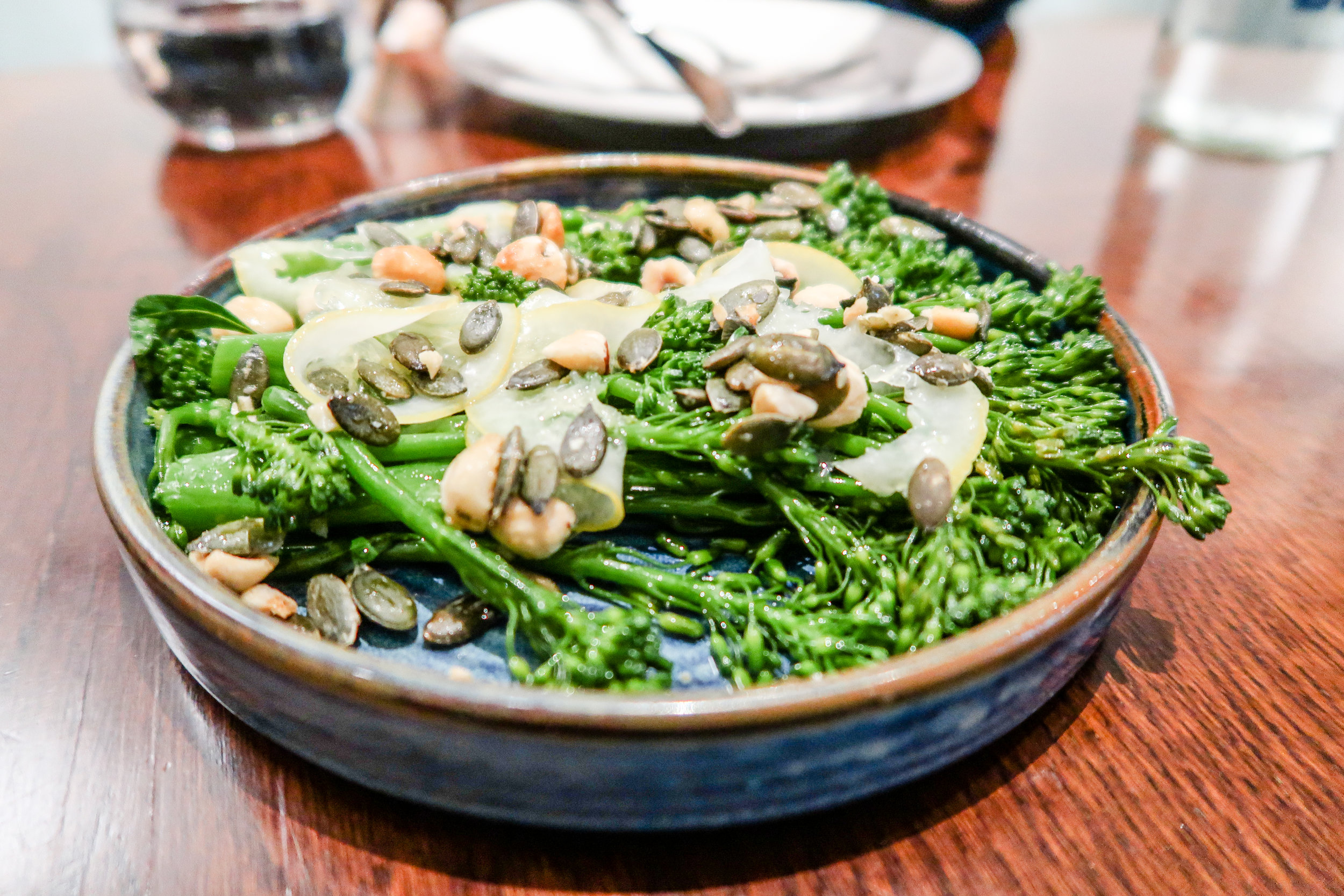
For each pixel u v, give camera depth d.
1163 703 0.22
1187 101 0.48
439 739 0.18
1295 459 0.28
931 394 0.23
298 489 0.22
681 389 0.23
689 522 0.24
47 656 0.23
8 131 0.46
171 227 0.37
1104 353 0.25
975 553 0.22
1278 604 0.24
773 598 0.22
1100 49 0.63
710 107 0.39
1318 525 0.26
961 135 0.48
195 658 0.20
